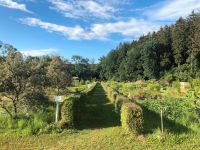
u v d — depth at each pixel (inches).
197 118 604.1
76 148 467.8
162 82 2832.2
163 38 4045.3
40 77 658.8
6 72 611.5
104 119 743.7
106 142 490.0
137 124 509.7
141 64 4205.2
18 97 635.5
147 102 887.1
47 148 475.2
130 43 5511.8
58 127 578.6
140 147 460.1
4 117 627.8
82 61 5408.5
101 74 5575.8
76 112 698.8
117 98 833.5
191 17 3786.9
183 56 3703.3
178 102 885.2
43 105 682.2
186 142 472.1
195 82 2068.2
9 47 656.4
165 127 539.5
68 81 1145.4
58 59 1138.7
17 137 532.1
